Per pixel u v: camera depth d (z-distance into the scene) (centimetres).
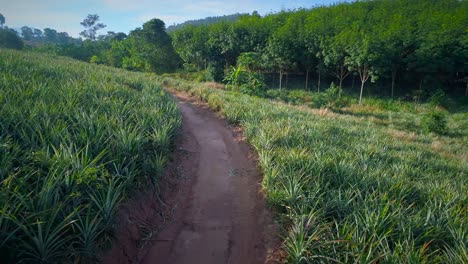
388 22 3403
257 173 775
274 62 3878
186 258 483
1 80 938
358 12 3897
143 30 4703
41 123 617
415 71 3391
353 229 465
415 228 484
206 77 3994
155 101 1164
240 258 489
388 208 525
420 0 4194
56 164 463
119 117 790
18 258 342
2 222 345
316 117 1588
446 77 3362
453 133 1953
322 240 455
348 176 650
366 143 1104
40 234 339
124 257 451
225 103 1483
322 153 809
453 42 3042
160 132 760
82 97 938
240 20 4703
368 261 401
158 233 532
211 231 553
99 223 426
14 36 6188
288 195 577
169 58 4812
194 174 769
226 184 731
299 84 4188
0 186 404
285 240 479
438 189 666
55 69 1591
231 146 1000
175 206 621
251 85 2806
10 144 498
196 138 1055
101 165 498
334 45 3306
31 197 409
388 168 801
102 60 5800
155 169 630
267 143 858
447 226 492
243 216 600
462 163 1072
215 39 4500
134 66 4831
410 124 2220
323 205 543
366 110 2923
